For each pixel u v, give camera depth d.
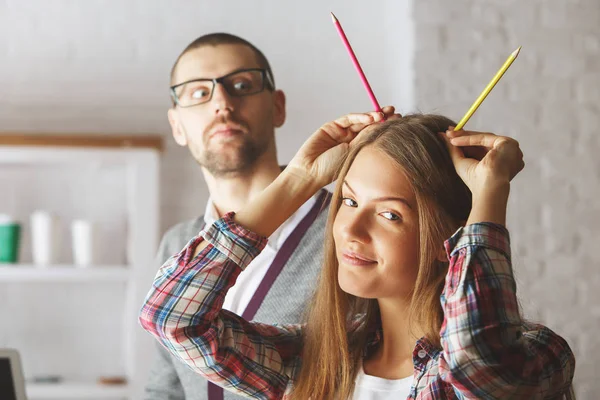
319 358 1.40
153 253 3.34
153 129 3.60
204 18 3.64
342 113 3.63
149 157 3.38
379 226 1.28
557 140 3.44
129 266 3.35
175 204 3.57
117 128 3.59
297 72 3.64
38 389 3.25
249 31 3.64
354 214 1.30
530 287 3.40
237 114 2.25
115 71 3.61
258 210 1.41
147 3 3.63
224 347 1.37
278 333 1.50
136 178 3.37
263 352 1.43
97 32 3.62
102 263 3.57
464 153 1.35
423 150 1.29
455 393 1.22
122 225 3.60
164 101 3.61
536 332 1.26
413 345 1.34
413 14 3.38
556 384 1.23
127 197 3.61
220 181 2.30
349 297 1.43
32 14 3.60
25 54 3.59
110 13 3.62
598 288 3.42
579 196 3.44
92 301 3.56
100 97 3.60
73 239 3.41
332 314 1.40
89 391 3.27
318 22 3.66
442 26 3.39
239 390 1.42
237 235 1.37
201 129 2.28
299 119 3.62
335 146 1.44
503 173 1.23
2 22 3.59
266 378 1.43
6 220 3.31
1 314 3.53
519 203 3.42
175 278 1.36
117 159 3.37
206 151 2.28
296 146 3.61
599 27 3.50
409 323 1.31
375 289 1.28
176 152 3.59
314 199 2.14
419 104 3.35
